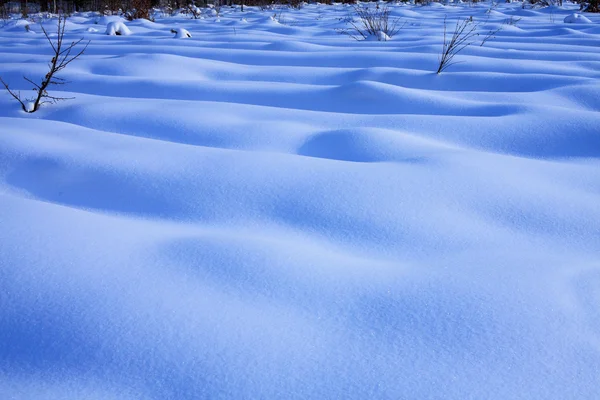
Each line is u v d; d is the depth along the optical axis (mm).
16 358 1263
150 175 2359
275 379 1218
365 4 16547
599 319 1443
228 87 4398
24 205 1902
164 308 1402
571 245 1919
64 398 1168
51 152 2617
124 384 1203
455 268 1694
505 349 1321
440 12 12633
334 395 1180
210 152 2600
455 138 3102
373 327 1392
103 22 11664
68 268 1524
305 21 11438
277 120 3381
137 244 1708
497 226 2020
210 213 2088
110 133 2979
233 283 1531
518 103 3803
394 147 2732
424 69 5383
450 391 1193
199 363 1250
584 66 5281
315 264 1650
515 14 11984
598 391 1199
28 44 7926
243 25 10641
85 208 2217
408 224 1988
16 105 3879
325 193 2168
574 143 3010
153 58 5426
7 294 1416
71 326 1330
